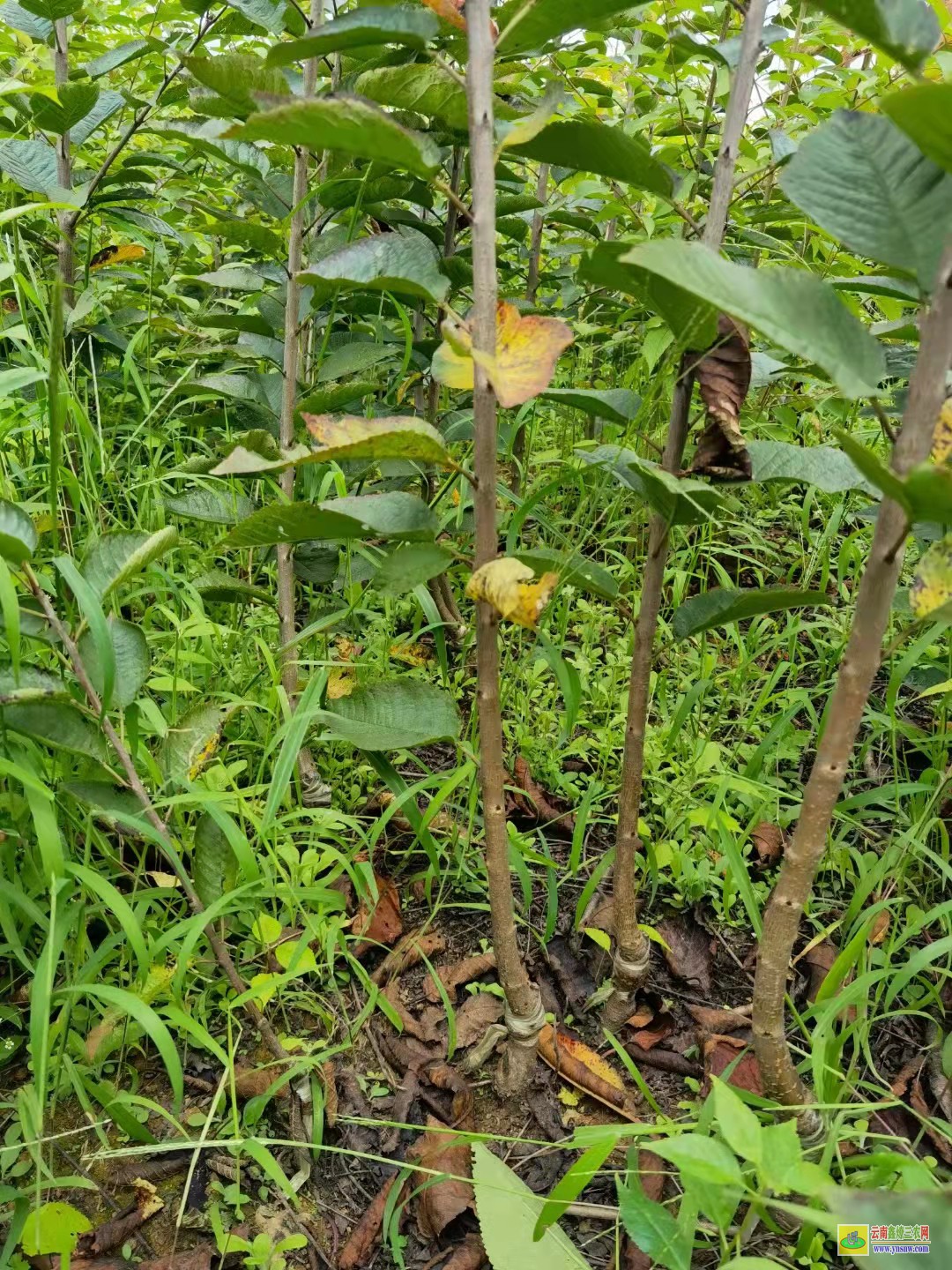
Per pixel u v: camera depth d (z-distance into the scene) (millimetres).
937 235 988
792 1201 1309
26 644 1783
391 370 2666
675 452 1376
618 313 3158
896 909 1884
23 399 2162
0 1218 1369
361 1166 1517
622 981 1685
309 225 2080
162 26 3291
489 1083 1635
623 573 2914
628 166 1330
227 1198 1430
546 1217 1157
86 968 1471
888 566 993
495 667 1303
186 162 3301
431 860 1770
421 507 1358
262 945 1720
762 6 1300
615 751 2297
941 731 2135
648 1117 1581
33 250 2926
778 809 2121
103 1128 1525
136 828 1398
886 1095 1595
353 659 2412
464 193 2344
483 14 1129
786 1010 1780
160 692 2125
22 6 2344
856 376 934
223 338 2957
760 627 2617
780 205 2537
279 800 1530
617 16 2316
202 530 2807
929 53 813
